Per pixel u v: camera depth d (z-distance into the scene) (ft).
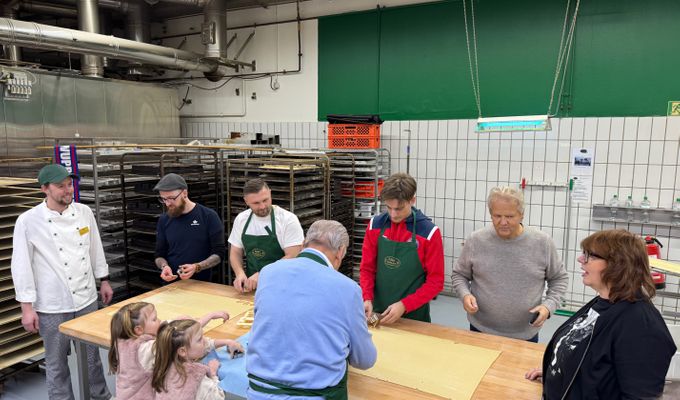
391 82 15.62
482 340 6.14
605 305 4.03
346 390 4.38
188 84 19.94
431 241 6.66
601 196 13.23
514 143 14.07
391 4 15.35
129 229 13.01
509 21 13.75
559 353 4.31
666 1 12.07
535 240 6.56
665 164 12.48
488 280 6.75
